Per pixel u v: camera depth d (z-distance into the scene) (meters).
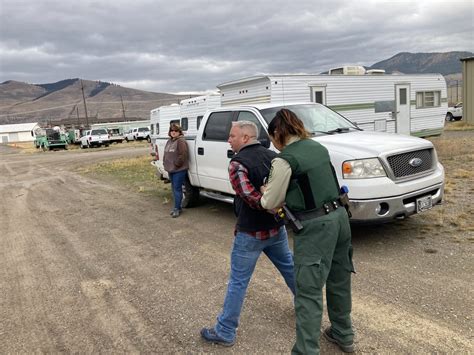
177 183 7.30
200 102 16.48
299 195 2.70
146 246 5.84
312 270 2.70
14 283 4.80
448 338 3.07
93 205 9.16
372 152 4.81
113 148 35.94
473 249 4.66
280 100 12.45
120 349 3.29
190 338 3.37
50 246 6.20
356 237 5.35
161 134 22.00
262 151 3.18
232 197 6.89
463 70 25.98
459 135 19.12
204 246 5.62
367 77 14.59
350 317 3.17
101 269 5.06
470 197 6.91
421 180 4.99
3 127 108.94
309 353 2.70
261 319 3.57
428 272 4.17
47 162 24.39
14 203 10.21
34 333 3.62
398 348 3.01
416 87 16.20
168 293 4.23
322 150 2.80
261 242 3.15
